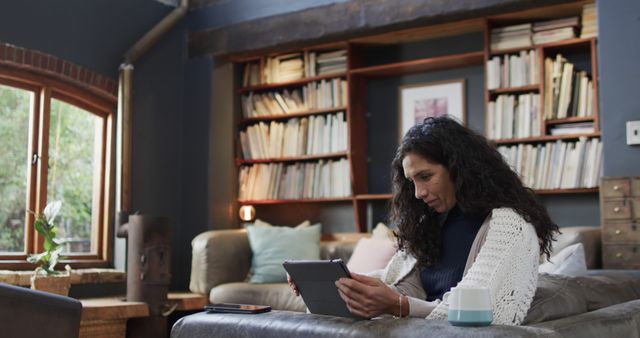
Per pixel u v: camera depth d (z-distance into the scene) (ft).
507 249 6.35
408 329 5.50
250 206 20.07
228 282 17.16
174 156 20.08
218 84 20.01
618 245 13.15
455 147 6.91
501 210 6.60
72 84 18.02
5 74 16.70
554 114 16.31
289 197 19.36
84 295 17.38
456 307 5.55
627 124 13.83
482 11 16.52
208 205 19.60
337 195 18.72
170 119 20.07
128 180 18.38
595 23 15.97
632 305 6.92
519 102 16.69
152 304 15.25
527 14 16.69
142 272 15.29
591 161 15.79
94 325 14.29
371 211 19.06
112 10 18.99
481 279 6.22
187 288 19.62
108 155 18.76
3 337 7.05
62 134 17.87
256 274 17.13
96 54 18.51
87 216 18.30
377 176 19.19
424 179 7.05
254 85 20.22
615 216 13.23
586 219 16.57
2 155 16.66
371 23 17.66
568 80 16.22
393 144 19.08
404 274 7.46
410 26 17.54
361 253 16.03
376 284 6.38
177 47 20.39
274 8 19.10
